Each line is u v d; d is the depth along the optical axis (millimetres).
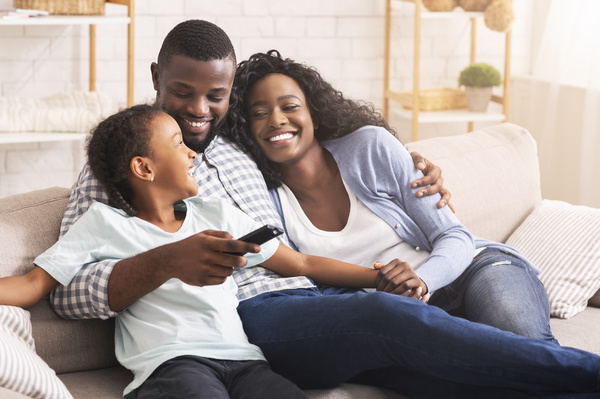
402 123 3883
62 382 1379
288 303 1558
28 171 3387
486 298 1672
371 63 3742
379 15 3693
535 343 1333
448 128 3938
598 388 1283
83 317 1513
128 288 1431
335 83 3717
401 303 1426
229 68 1710
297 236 1807
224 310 1500
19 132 2971
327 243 1786
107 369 1593
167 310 1468
